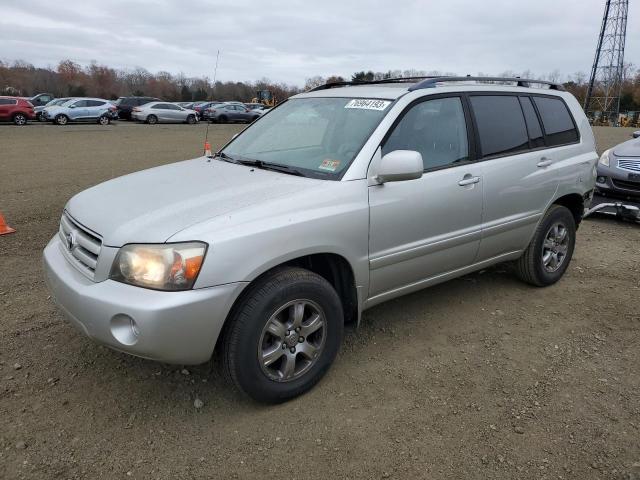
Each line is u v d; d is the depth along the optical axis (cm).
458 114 395
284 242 287
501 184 411
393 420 298
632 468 264
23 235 622
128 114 3372
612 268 550
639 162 726
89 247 289
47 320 401
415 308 442
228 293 269
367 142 338
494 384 335
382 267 344
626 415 305
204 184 330
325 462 266
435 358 365
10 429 281
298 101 430
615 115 5719
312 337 320
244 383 289
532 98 461
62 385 322
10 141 1769
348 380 336
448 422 297
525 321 423
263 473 258
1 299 436
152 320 255
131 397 313
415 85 375
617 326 417
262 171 353
